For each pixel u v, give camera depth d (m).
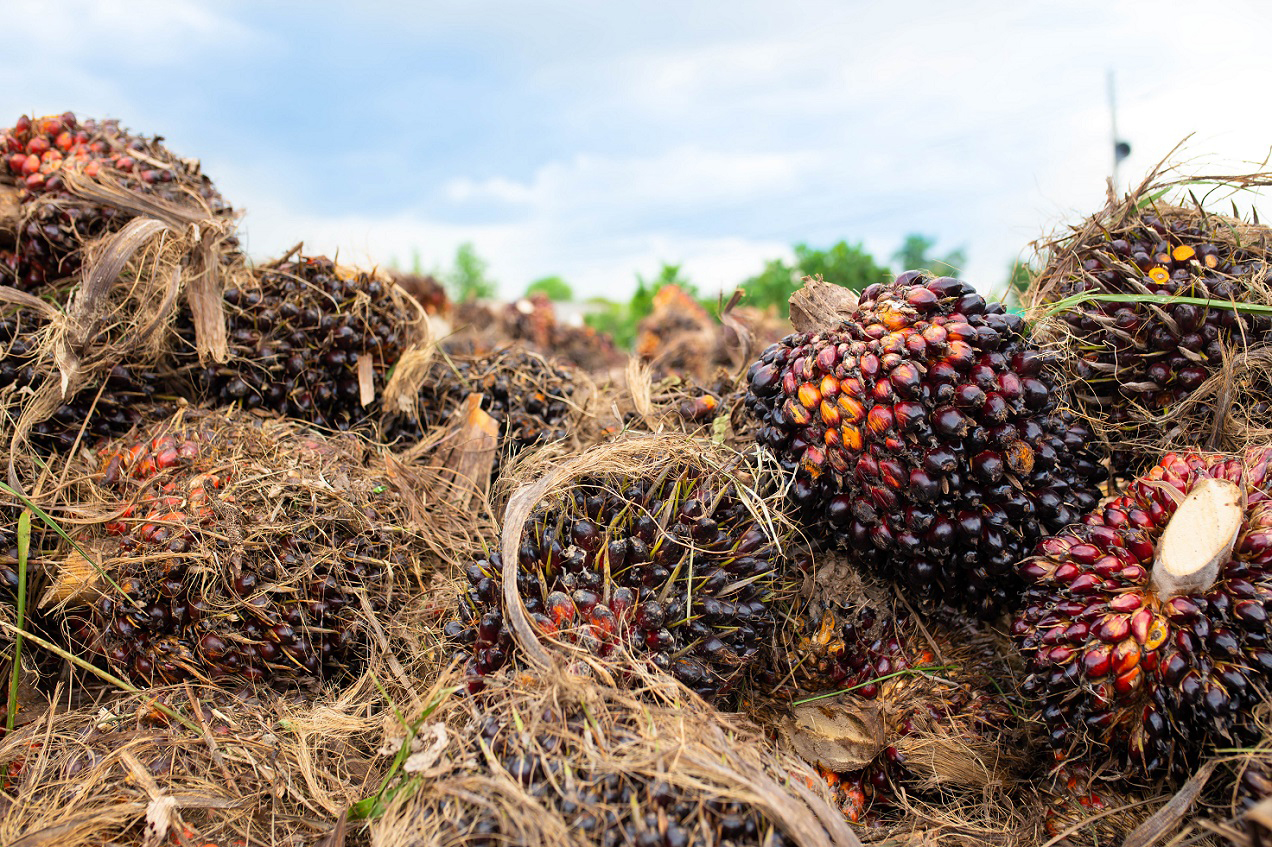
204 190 3.23
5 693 2.21
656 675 1.69
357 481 2.43
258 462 2.33
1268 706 1.58
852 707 2.07
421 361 3.12
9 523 2.28
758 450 2.16
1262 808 1.38
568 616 1.73
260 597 2.12
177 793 1.83
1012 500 1.91
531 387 3.35
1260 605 1.60
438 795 1.53
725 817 1.44
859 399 1.91
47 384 2.53
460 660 1.94
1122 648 1.69
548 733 1.54
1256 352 2.09
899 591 2.21
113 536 2.24
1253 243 2.28
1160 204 2.40
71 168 2.77
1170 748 1.70
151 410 2.77
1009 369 1.91
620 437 2.24
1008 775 2.04
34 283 2.84
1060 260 2.46
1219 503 1.70
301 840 1.81
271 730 2.02
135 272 2.81
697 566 1.91
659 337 6.33
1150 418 2.17
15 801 1.82
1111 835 1.81
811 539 2.22
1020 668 2.13
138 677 2.18
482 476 2.84
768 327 5.73
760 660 2.12
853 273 8.09
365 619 2.26
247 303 2.79
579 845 1.37
